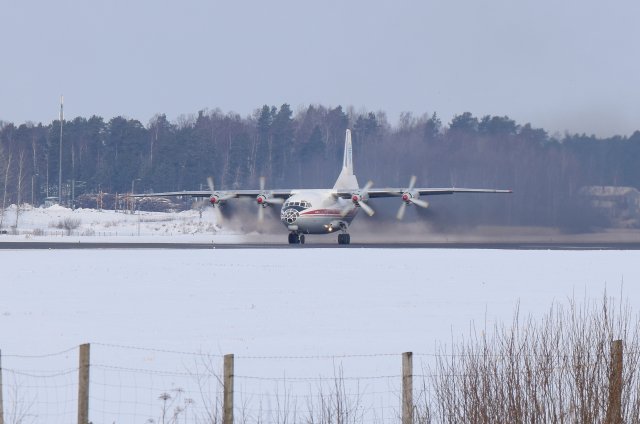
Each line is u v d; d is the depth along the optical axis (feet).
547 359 176.45
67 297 395.75
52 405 200.44
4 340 279.28
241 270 528.22
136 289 427.74
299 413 196.54
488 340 275.59
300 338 288.71
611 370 166.81
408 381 167.94
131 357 253.24
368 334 296.71
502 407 168.96
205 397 208.23
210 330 304.71
